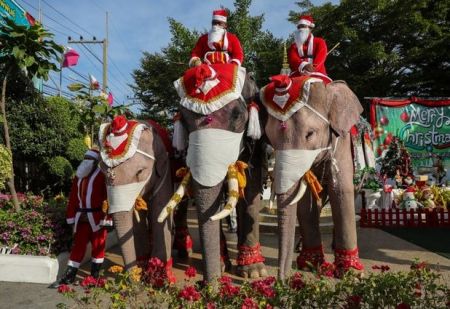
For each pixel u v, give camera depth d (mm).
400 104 16469
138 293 3916
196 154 5184
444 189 12578
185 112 5379
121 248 5547
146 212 6332
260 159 6324
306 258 6543
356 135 6805
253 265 6398
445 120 16453
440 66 22328
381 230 10828
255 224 6422
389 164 14078
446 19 22875
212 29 6496
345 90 6000
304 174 5461
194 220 13031
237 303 3447
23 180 11344
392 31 21984
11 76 9461
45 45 8938
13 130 10086
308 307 3492
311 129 5488
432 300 3709
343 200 6023
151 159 5789
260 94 5867
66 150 10828
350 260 6004
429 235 9977
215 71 5438
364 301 3428
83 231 6406
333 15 21891
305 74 6242
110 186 5598
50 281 6453
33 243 6949
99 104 9914
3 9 11727
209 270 5141
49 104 10797
